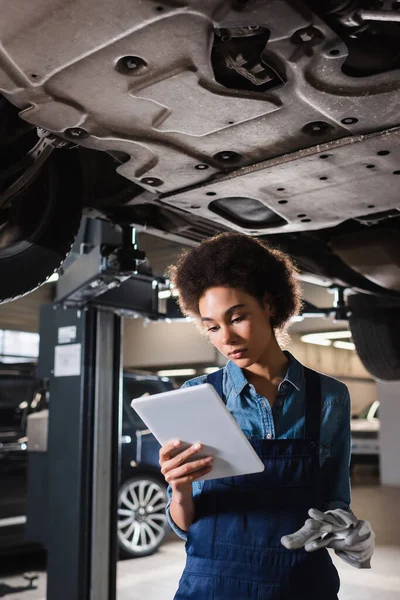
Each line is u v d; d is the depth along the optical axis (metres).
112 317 2.99
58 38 1.19
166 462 1.12
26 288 1.98
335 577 1.17
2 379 4.35
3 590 3.54
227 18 1.12
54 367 3.10
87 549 2.83
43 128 1.50
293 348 12.38
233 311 1.15
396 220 2.59
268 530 1.14
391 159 1.62
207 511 1.19
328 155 1.60
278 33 1.18
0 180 1.86
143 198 2.13
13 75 1.30
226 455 1.10
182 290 1.23
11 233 1.94
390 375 3.49
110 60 1.25
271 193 1.87
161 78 1.29
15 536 4.03
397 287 2.77
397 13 1.18
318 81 1.33
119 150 1.62
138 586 3.78
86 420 2.90
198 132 1.52
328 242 2.77
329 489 1.22
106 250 2.38
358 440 9.88
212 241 1.24
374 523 5.90
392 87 1.35
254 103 1.38
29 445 3.21
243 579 1.12
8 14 1.15
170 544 4.93
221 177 1.77
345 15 1.20
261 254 1.22
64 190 2.02
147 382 5.03
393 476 9.21
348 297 3.43
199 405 1.04
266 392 1.24
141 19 1.13
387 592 3.68
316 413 1.20
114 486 2.91
